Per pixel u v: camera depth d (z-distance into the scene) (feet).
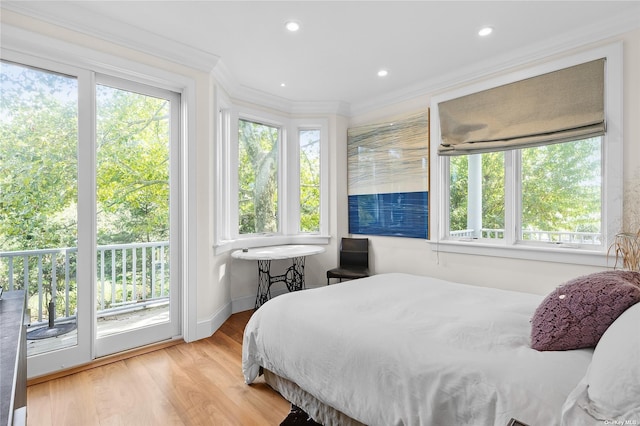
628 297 3.49
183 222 8.82
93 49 7.17
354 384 4.32
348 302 5.99
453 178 10.43
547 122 8.14
